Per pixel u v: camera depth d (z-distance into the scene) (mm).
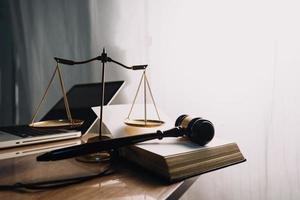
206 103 810
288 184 718
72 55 1030
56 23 1048
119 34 943
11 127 746
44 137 602
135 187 396
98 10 976
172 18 850
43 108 1079
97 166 506
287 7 700
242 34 754
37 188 390
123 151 530
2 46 1169
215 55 791
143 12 897
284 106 713
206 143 482
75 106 802
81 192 379
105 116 661
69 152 415
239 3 756
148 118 685
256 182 752
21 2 1102
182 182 413
